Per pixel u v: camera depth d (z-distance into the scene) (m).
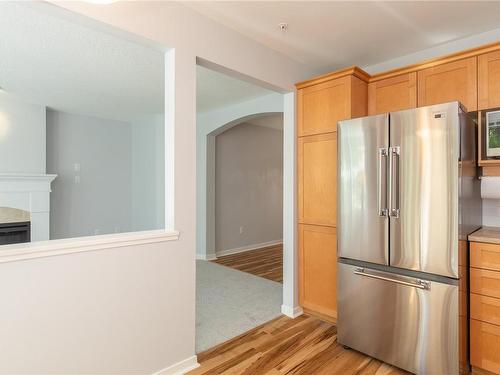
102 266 1.71
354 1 2.07
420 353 1.96
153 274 1.92
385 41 2.64
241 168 6.07
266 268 4.75
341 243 2.36
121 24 1.76
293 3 2.09
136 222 6.16
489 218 2.47
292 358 2.22
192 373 2.04
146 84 3.77
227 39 2.37
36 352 1.50
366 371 2.06
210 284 3.93
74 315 1.61
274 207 6.76
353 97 2.61
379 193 2.13
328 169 2.73
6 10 2.11
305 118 2.92
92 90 4.01
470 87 2.25
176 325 2.04
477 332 1.98
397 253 2.05
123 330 1.79
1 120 4.39
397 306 2.05
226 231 5.79
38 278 1.50
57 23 2.29
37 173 4.67
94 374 1.69
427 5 2.11
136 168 6.14
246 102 4.58
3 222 4.38
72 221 5.39
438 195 1.88
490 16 2.25
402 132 2.03
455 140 1.82
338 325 2.38
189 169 2.10
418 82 2.50
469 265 2.01
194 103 2.13
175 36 2.02
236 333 2.59
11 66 3.17
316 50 2.80
